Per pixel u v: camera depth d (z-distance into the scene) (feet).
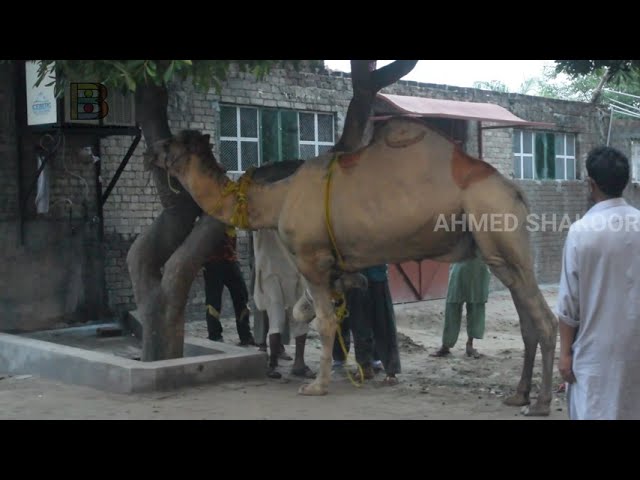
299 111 43.60
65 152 34.96
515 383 25.35
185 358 24.62
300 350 25.95
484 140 51.96
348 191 21.83
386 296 25.11
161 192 26.55
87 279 35.81
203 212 26.53
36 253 34.37
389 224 21.21
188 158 23.86
